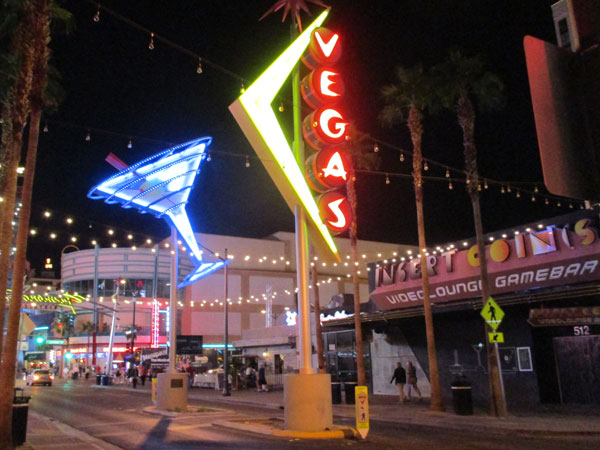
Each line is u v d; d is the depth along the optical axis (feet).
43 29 44.68
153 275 227.20
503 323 78.48
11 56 48.14
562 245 73.46
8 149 43.32
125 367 208.95
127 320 221.66
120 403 92.53
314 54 47.11
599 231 69.67
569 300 71.26
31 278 266.16
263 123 45.11
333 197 46.91
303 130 48.96
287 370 134.00
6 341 40.04
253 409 80.33
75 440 46.96
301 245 48.78
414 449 40.45
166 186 71.31
